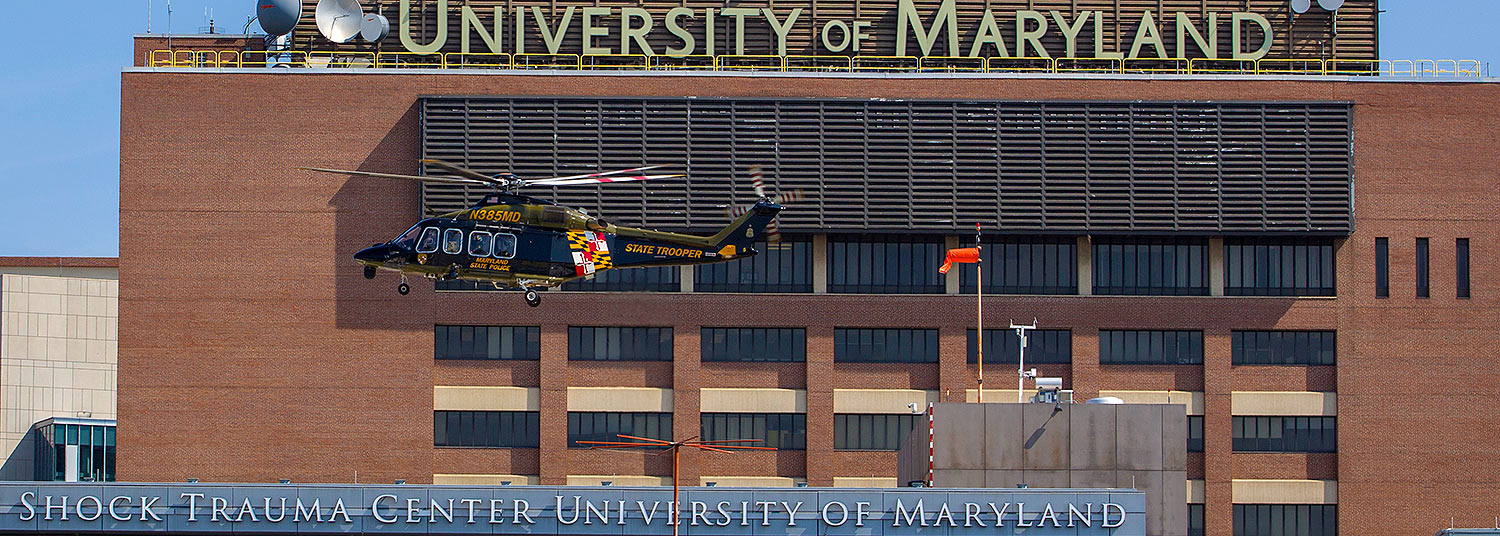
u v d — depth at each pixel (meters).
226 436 150.25
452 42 156.88
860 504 124.31
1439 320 153.00
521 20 156.00
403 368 151.38
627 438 149.25
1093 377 152.38
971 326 152.62
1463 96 153.75
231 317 151.12
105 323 189.00
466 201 150.00
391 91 152.12
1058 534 122.12
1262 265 154.62
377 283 152.00
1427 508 151.88
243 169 151.88
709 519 125.06
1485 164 153.50
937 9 158.25
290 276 151.50
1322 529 152.50
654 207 150.62
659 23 157.38
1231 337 153.38
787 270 153.62
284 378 151.00
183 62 157.75
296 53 157.25
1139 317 153.12
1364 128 153.38
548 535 125.56
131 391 150.38
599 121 151.12
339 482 150.25
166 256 151.38
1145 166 152.00
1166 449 124.62
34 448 182.50
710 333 153.38
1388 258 153.38
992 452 124.88
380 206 151.62
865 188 151.12
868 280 153.75
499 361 152.62
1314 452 153.00
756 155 151.12
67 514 124.94
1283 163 152.38
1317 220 152.12
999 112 151.88
